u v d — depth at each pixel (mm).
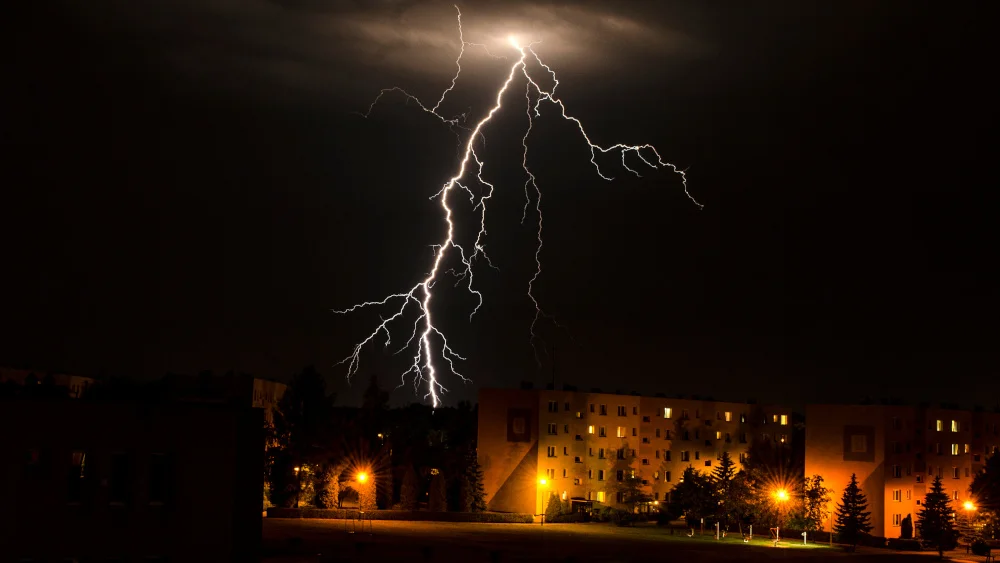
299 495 87688
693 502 93438
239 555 38812
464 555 61406
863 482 93938
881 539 85125
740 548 77562
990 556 78375
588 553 67500
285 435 92375
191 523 37469
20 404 35781
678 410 113312
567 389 106250
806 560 70312
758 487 92500
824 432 96375
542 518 94812
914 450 95562
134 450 37062
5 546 35219
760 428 119312
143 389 45281
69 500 36156
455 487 96688
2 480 35375
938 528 82812
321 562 53906
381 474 91000
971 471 99375
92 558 36188
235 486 38406
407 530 76500
